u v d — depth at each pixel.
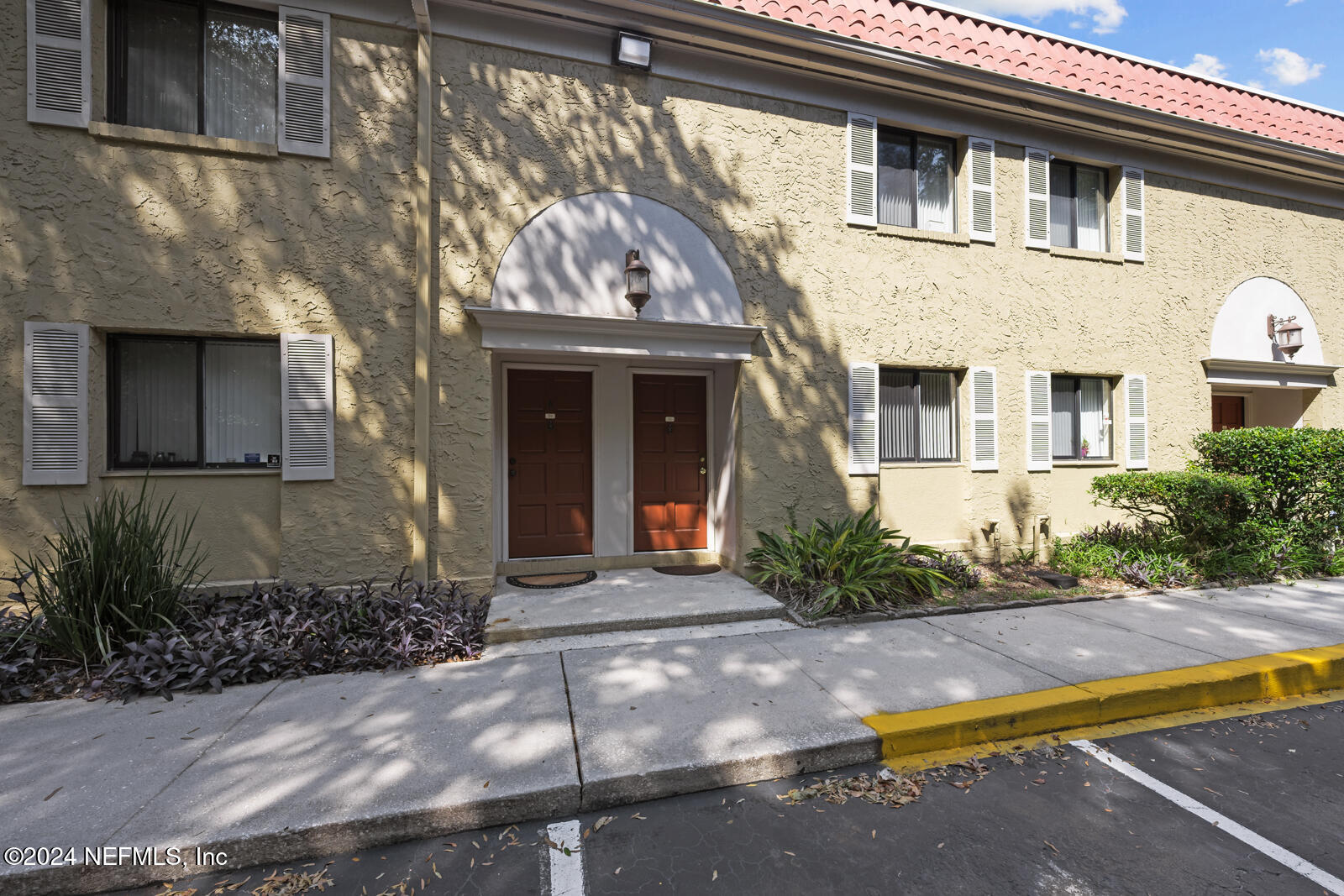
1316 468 6.73
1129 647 4.44
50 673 3.75
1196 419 7.89
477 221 5.25
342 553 4.99
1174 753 3.27
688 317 5.79
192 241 4.70
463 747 2.99
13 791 2.60
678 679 3.82
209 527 4.83
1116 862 2.39
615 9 5.33
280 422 5.08
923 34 6.59
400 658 4.00
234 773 2.74
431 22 5.09
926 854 2.43
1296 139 8.13
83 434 4.51
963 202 6.90
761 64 5.95
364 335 5.04
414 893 2.20
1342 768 3.14
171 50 4.87
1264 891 2.24
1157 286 7.72
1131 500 6.95
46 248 4.43
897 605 5.34
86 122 4.48
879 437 6.79
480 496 5.26
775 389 6.09
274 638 4.05
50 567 4.42
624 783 2.74
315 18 4.92
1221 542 6.68
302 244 4.91
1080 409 7.64
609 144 5.59
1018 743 3.34
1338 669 4.21
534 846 2.46
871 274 6.43
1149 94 7.46
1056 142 7.24
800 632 4.76
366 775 2.73
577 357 6.08
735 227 5.96
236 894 2.19
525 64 5.38
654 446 6.70
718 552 6.69
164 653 3.69
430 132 5.09
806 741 3.06
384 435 5.08
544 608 5.02
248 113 5.00
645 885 2.25
